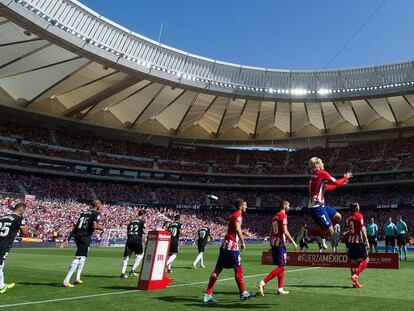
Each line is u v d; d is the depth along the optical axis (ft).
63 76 131.34
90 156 178.60
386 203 171.01
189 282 35.09
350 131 191.01
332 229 22.34
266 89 156.04
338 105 168.96
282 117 185.16
